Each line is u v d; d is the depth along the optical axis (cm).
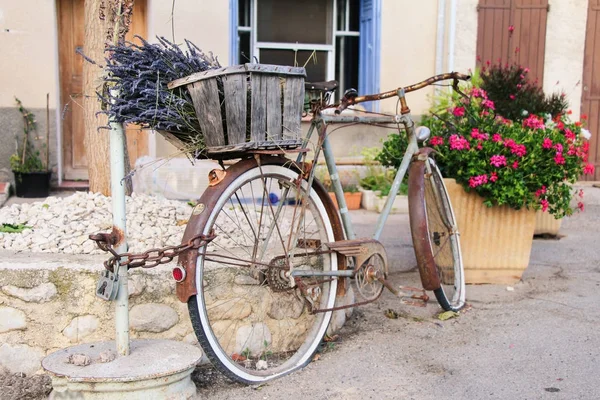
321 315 352
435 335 381
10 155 790
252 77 291
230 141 293
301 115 321
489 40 902
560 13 909
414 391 312
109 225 378
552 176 442
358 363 343
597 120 934
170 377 286
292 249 332
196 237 292
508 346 363
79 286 320
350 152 880
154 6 793
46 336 322
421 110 892
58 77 805
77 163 836
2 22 771
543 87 919
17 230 375
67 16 811
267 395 310
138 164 776
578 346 361
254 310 347
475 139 442
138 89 285
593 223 704
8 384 314
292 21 885
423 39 884
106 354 293
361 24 902
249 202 566
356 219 737
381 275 372
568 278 496
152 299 327
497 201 448
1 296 319
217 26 816
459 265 436
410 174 403
